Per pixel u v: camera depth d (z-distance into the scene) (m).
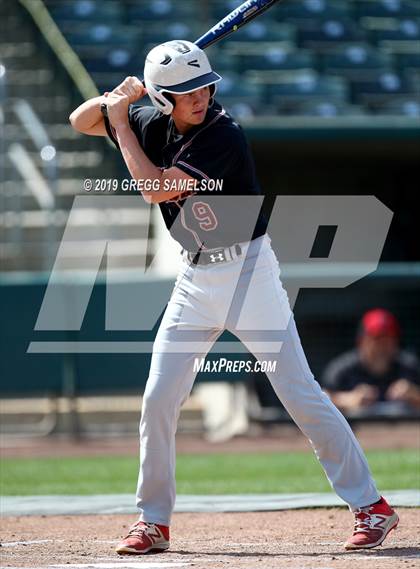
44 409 39.88
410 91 48.94
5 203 44.72
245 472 26.66
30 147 47.59
